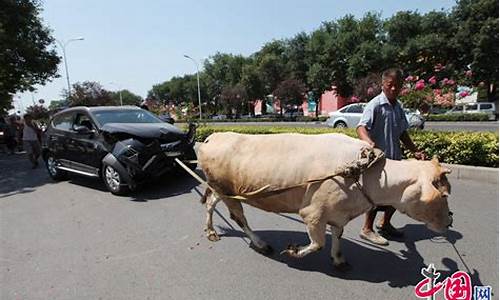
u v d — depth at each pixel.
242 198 3.79
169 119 9.08
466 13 32.75
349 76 37.41
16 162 12.80
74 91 29.39
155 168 6.86
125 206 6.37
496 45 30.08
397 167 3.20
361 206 3.29
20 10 19.42
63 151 8.19
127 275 3.92
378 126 4.03
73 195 7.33
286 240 4.65
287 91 41.47
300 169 3.37
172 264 4.12
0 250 4.73
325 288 3.49
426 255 4.06
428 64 32.97
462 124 20.97
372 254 4.13
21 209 6.59
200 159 4.07
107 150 7.03
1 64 19.41
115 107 8.38
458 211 5.27
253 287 3.56
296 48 45.28
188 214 5.80
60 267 4.18
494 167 6.88
